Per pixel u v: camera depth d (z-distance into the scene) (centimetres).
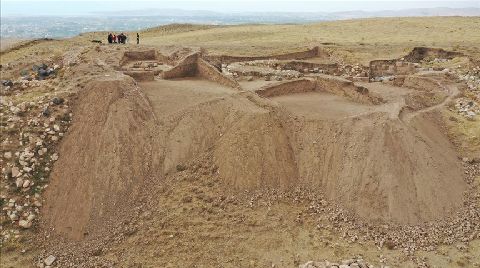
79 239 1706
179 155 2039
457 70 3312
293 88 2642
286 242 1709
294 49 4009
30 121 2020
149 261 1612
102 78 2288
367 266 1583
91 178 1861
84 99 2141
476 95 2803
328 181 1981
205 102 2259
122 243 1692
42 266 1602
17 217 1733
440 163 2064
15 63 3175
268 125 2095
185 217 1775
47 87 2428
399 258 1655
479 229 1816
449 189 1969
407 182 1916
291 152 2091
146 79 2644
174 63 3203
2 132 1969
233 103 2248
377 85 3038
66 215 1762
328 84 2672
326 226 1806
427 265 1617
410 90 2852
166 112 2209
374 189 1892
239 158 1984
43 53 3653
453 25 5228
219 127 2155
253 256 1638
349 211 1867
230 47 4203
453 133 2380
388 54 3775
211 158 2044
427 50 3891
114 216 1783
